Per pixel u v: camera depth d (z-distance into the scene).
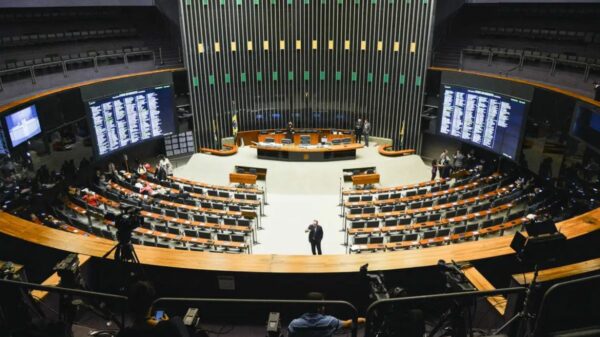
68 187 16.34
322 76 23.80
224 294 6.09
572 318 5.03
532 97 15.48
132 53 20.23
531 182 15.73
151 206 14.66
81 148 17.31
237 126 24.08
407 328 3.73
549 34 18.42
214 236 13.41
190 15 21.31
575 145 13.18
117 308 6.19
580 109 12.98
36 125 14.60
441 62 21.70
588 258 6.36
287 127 24.73
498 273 6.07
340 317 6.08
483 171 18.80
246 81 23.42
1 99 14.25
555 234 4.25
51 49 18.12
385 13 21.86
